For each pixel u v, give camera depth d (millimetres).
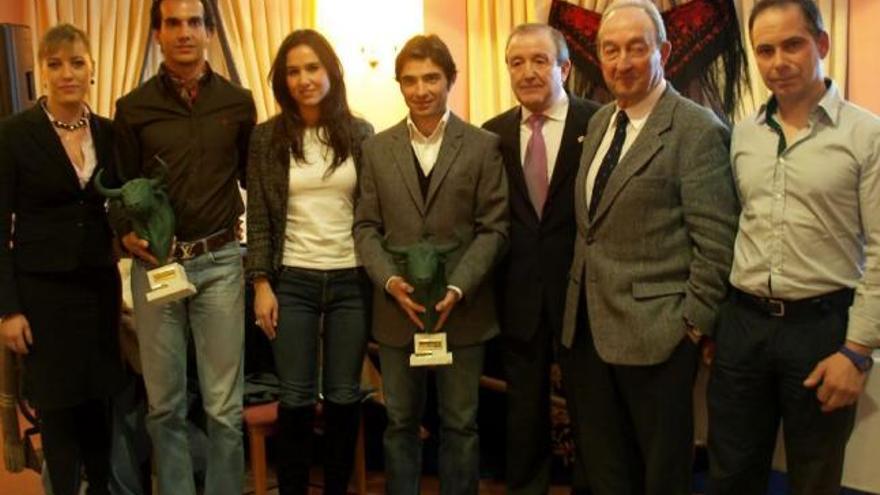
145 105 2424
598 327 2217
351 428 2588
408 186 2445
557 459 3121
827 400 1870
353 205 2541
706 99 3805
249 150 2529
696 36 3789
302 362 2504
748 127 2014
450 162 2441
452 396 2498
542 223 2494
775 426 2057
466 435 2512
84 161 2475
